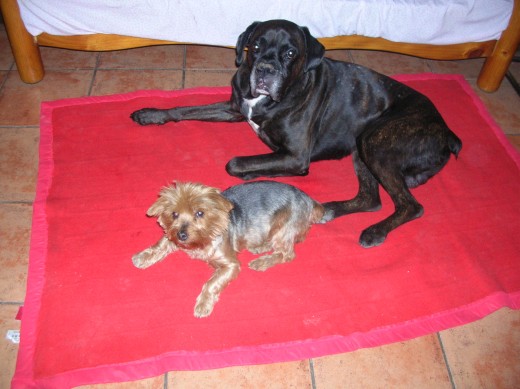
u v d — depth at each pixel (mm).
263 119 1335
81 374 1014
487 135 1590
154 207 998
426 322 1150
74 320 1080
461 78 1773
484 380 1100
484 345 1146
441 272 1234
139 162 1392
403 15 1485
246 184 1140
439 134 1292
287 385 1052
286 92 1279
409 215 1276
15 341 1063
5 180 1335
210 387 1034
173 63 1726
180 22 1454
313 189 1396
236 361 1057
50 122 1465
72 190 1306
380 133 1301
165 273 1170
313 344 1093
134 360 1038
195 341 1074
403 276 1217
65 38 1494
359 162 1403
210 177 1377
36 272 1143
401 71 1809
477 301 1190
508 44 1626
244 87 1321
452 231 1320
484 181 1454
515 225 1355
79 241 1206
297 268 1207
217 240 1042
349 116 1375
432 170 1332
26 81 1585
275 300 1148
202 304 1093
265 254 1225
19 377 999
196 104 1580
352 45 1593
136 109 1534
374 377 1080
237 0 1414
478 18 1539
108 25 1443
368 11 1470
